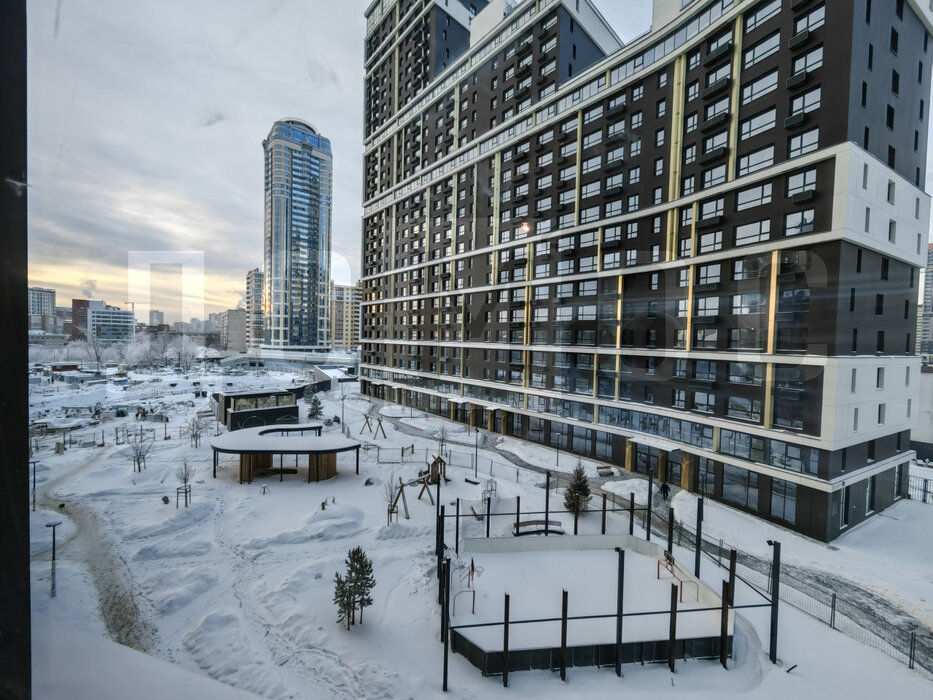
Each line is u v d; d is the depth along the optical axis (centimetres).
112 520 1933
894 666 1273
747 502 2450
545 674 1184
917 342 2631
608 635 1274
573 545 1883
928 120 2542
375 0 6819
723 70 2678
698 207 2775
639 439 2995
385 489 2508
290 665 1184
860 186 2133
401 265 6056
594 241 3469
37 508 1967
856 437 2225
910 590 1719
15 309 177
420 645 1279
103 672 257
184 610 1386
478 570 1658
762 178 2414
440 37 5584
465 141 4869
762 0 2458
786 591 1688
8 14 172
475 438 4081
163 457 3002
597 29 4184
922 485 2811
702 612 1421
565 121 3753
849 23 2111
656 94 3058
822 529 2117
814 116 2222
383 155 6531
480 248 4628
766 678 1189
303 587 1538
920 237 2522
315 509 2202
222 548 1800
